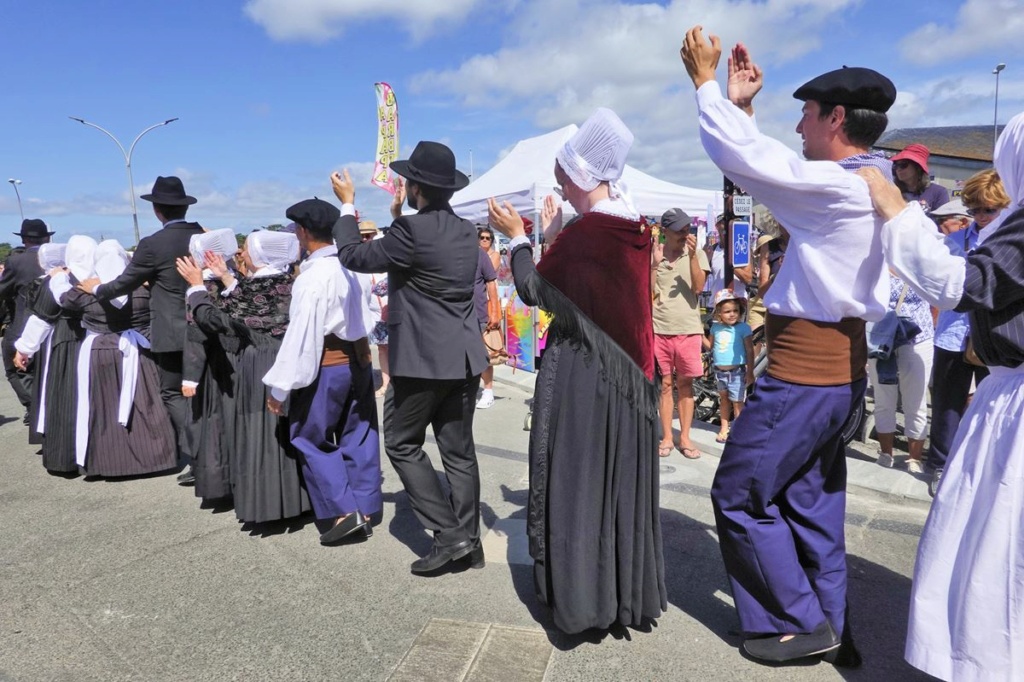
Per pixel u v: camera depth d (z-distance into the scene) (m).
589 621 2.51
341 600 2.98
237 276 3.84
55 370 4.63
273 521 3.86
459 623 2.78
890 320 4.36
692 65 2.27
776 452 2.35
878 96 2.21
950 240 3.92
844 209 2.09
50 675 2.49
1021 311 1.91
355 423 3.64
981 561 1.93
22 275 6.10
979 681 1.93
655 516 2.60
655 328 4.95
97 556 3.46
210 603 2.98
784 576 2.42
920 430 4.50
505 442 5.52
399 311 2.98
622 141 2.50
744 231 5.11
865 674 2.43
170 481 4.61
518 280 2.62
